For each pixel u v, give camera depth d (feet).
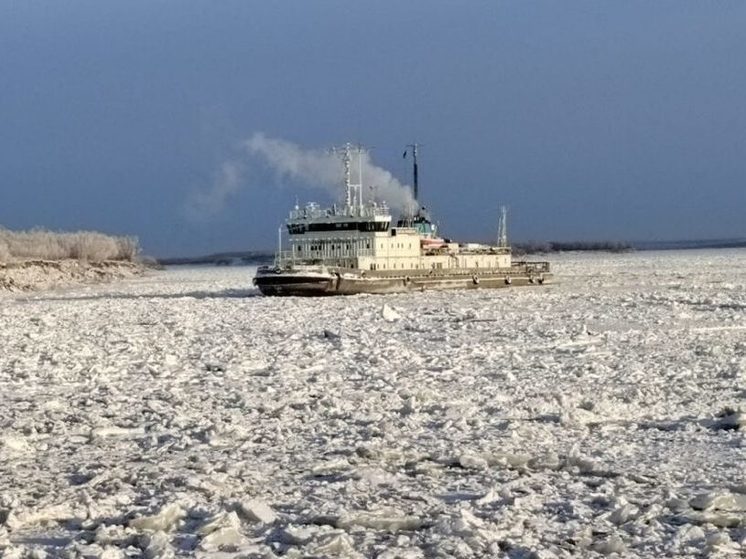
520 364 104.27
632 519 46.44
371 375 98.63
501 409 76.79
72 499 52.26
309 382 94.58
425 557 42.01
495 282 295.28
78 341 143.23
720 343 120.37
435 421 72.79
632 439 64.95
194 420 75.25
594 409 74.38
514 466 58.49
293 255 273.95
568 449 62.03
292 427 72.02
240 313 197.06
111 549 42.68
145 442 67.87
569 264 584.40
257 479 55.88
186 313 200.75
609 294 241.14
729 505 48.42
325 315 186.60
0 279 357.82
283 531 45.21
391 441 65.05
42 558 42.24
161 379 98.78
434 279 277.23
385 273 264.93
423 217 298.15
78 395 88.94
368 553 42.91
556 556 41.11
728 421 69.56
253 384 93.71
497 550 42.11
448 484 54.49
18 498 52.60
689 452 60.59
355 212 268.82
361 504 50.52
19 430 72.69
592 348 117.60
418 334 144.46
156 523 46.88
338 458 60.08
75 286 391.65
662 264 522.88
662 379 90.63
